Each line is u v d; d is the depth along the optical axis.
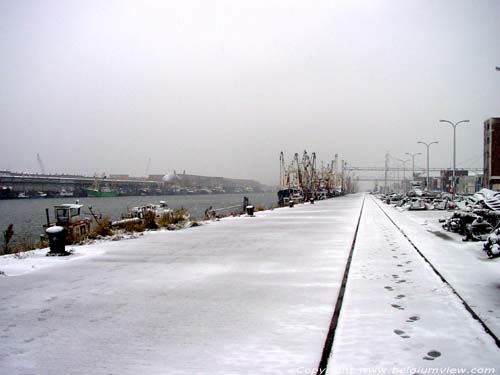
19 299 8.02
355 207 48.31
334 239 16.66
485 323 5.93
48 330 6.21
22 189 127.12
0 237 31.23
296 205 55.78
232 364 4.88
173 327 6.25
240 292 8.27
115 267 11.28
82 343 5.67
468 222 17.03
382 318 6.23
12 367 4.95
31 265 11.73
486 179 85.38
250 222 26.89
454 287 8.05
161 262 11.97
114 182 152.00
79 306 7.47
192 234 19.89
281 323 6.30
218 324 6.34
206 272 10.39
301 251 13.55
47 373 4.77
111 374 4.72
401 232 18.75
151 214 24.55
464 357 4.82
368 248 13.60
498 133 82.31
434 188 156.88
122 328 6.25
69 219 21.47
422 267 10.11
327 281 9.06
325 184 105.00
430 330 5.69
